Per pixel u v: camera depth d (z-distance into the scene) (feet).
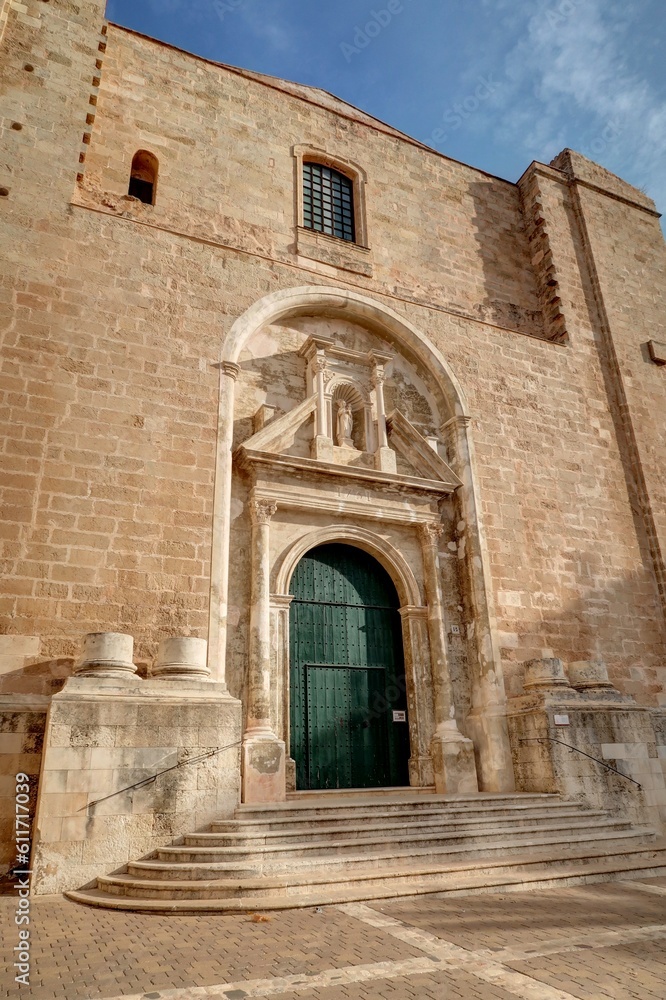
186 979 14.75
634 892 24.04
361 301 48.34
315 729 38.86
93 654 29.22
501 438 49.47
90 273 38.52
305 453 43.42
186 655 30.94
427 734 40.55
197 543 35.68
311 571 42.34
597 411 55.01
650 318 61.72
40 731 28.81
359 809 30.58
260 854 24.79
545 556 47.26
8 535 31.65
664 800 37.78
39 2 44.19
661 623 49.80
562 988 14.17
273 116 52.47
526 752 38.17
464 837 28.48
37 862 24.45
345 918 20.02
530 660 41.29
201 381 39.29
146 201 47.70
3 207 37.63
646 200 68.39
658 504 53.21
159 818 26.76
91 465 34.60
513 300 57.82
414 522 44.42
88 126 42.37
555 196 62.90
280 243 48.21
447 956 16.42
